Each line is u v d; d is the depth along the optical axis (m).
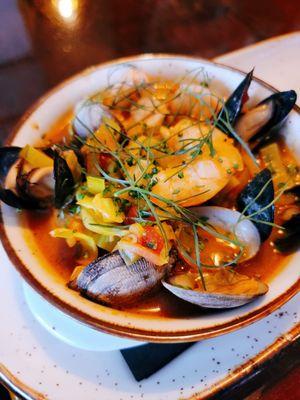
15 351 0.18
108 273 0.18
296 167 0.22
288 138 0.22
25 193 0.21
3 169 0.21
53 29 0.33
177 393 0.16
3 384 0.18
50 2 0.35
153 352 0.17
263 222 0.18
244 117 0.23
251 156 0.21
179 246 0.19
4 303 0.19
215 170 0.20
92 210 0.20
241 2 0.32
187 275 0.18
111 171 0.21
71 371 0.17
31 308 0.19
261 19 0.31
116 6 0.34
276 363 0.17
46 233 0.21
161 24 0.32
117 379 0.17
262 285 0.17
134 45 0.31
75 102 0.25
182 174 0.19
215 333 0.15
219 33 0.31
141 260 0.18
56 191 0.20
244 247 0.19
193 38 0.31
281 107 0.22
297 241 0.18
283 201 0.20
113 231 0.19
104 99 0.25
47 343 0.18
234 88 0.24
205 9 0.32
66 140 0.24
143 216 0.19
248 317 0.16
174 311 0.18
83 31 0.33
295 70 0.27
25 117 0.24
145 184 0.20
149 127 0.23
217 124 0.22
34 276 0.18
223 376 0.17
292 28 0.30
